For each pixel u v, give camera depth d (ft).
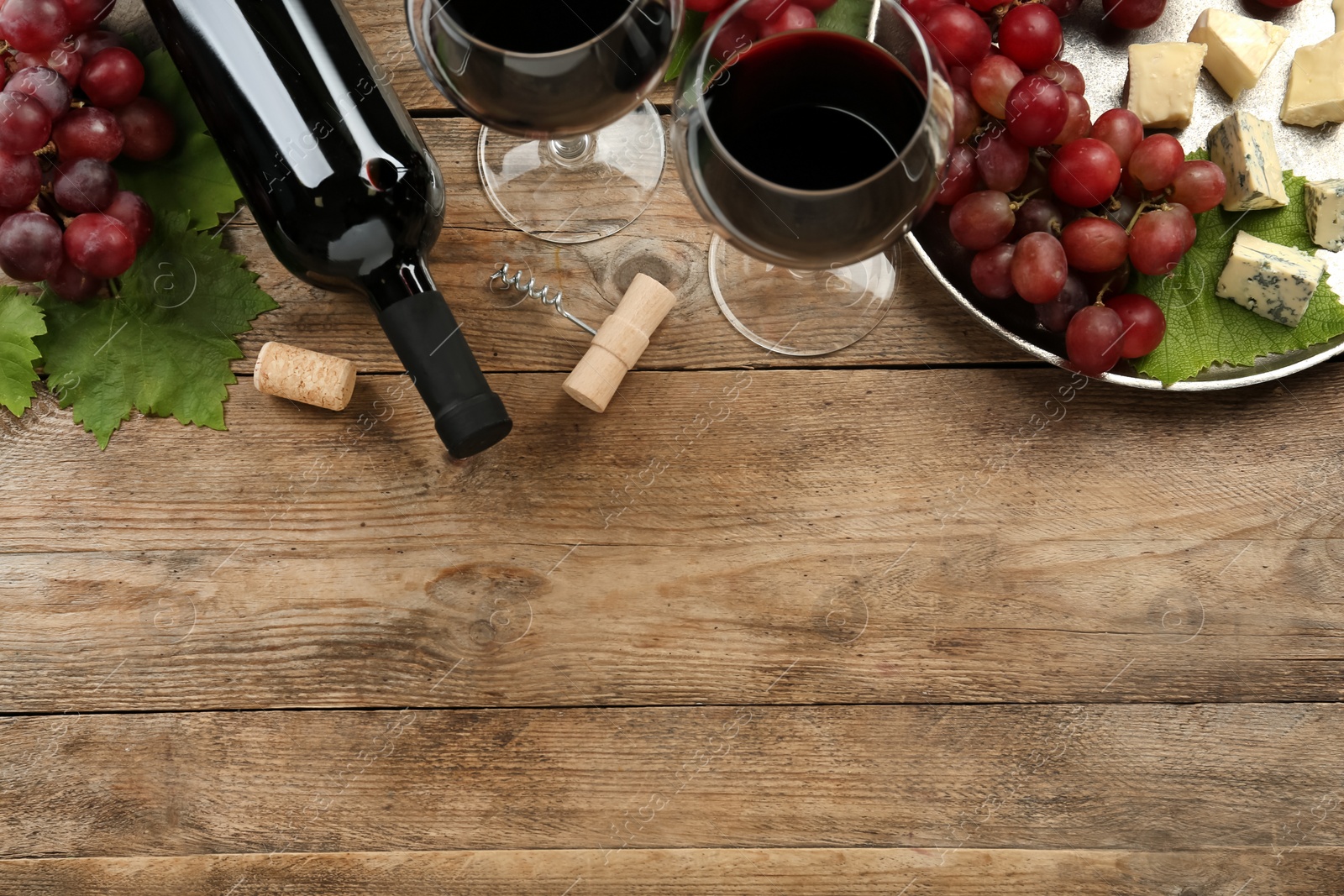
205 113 2.79
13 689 3.10
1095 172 2.85
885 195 2.26
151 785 3.08
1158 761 3.11
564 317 3.22
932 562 3.17
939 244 3.15
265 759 3.10
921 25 2.94
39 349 3.06
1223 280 3.05
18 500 3.15
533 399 3.21
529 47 2.66
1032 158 3.04
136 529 3.16
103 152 2.92
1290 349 3.05
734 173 2.22
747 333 3.22
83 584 3.14
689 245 3.26
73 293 3.01
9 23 2.83
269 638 3.13
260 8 2.73
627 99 2.52
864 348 3.23
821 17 3.02
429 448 3.18
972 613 3.15
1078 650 3.15
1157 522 3.18
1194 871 3.07
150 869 3.06
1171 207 2.93
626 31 2.34
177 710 3.10
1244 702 3.13
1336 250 3.06
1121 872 3.08
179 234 3.10
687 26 3.18
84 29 3.06
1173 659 3.14
